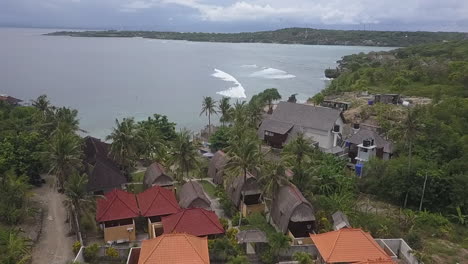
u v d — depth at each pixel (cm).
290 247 5000
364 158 8350
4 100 11619
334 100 13750
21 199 6091
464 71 15725
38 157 6700
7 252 4756
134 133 7181
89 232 5688
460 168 7544
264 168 5944
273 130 9419
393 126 9725
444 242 5969
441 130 8738
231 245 4975
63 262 4972
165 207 5812
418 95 14738
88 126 12488
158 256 4322
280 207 5725
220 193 6800
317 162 7519
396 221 6344
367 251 4616
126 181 6850
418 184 7212
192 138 10838
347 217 5834
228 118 10825
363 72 19688
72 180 5447
